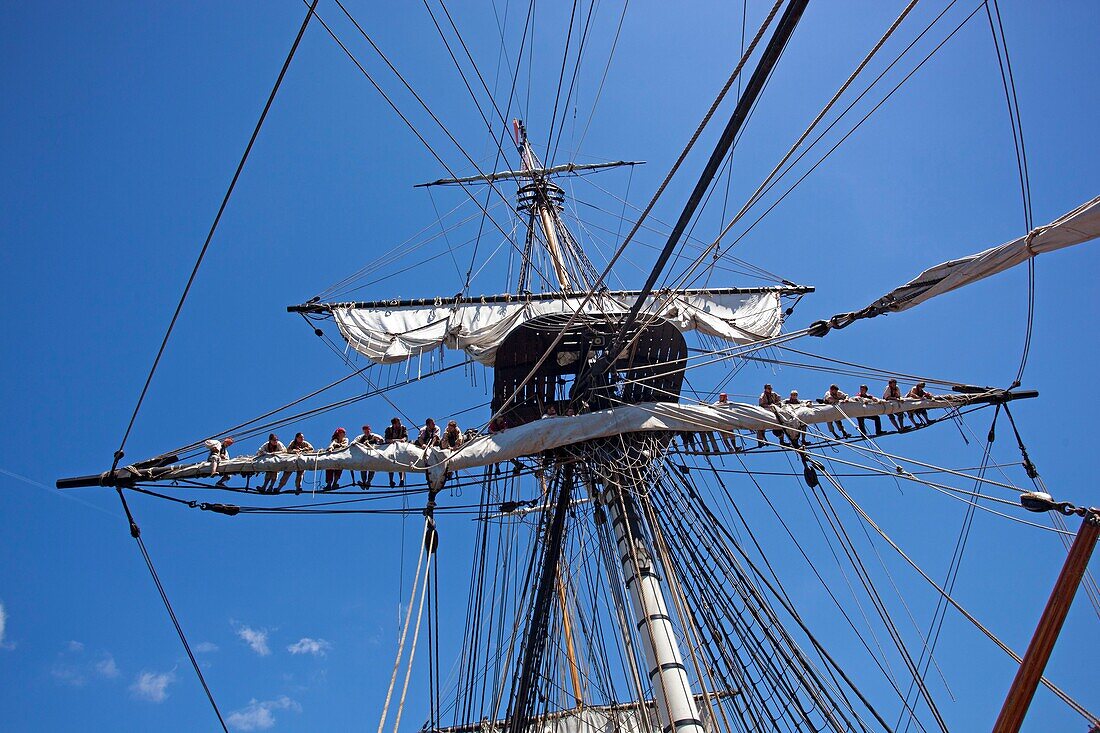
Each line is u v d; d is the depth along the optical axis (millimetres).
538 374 17031
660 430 16469
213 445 15383
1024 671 9188
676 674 13664
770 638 14805
